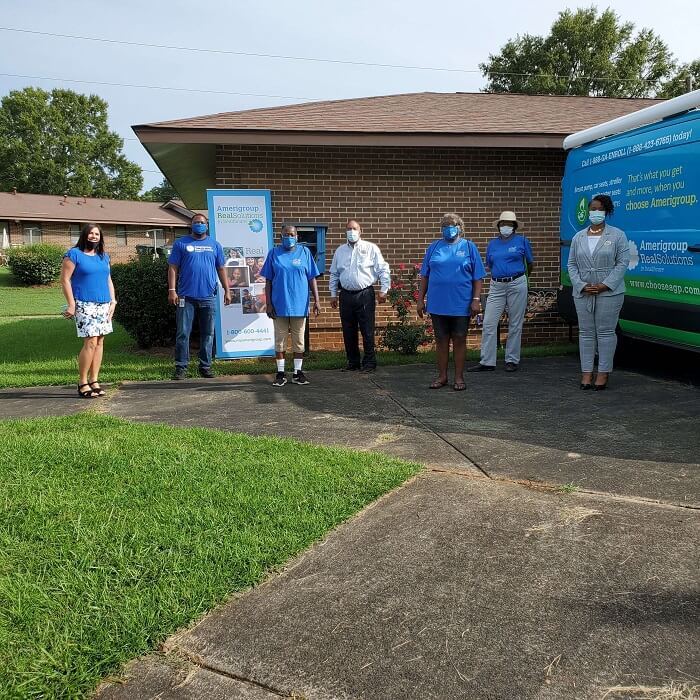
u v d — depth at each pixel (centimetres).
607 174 713
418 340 865
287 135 820
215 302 825
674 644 226
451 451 438
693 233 582
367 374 738
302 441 469
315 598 260
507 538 306
